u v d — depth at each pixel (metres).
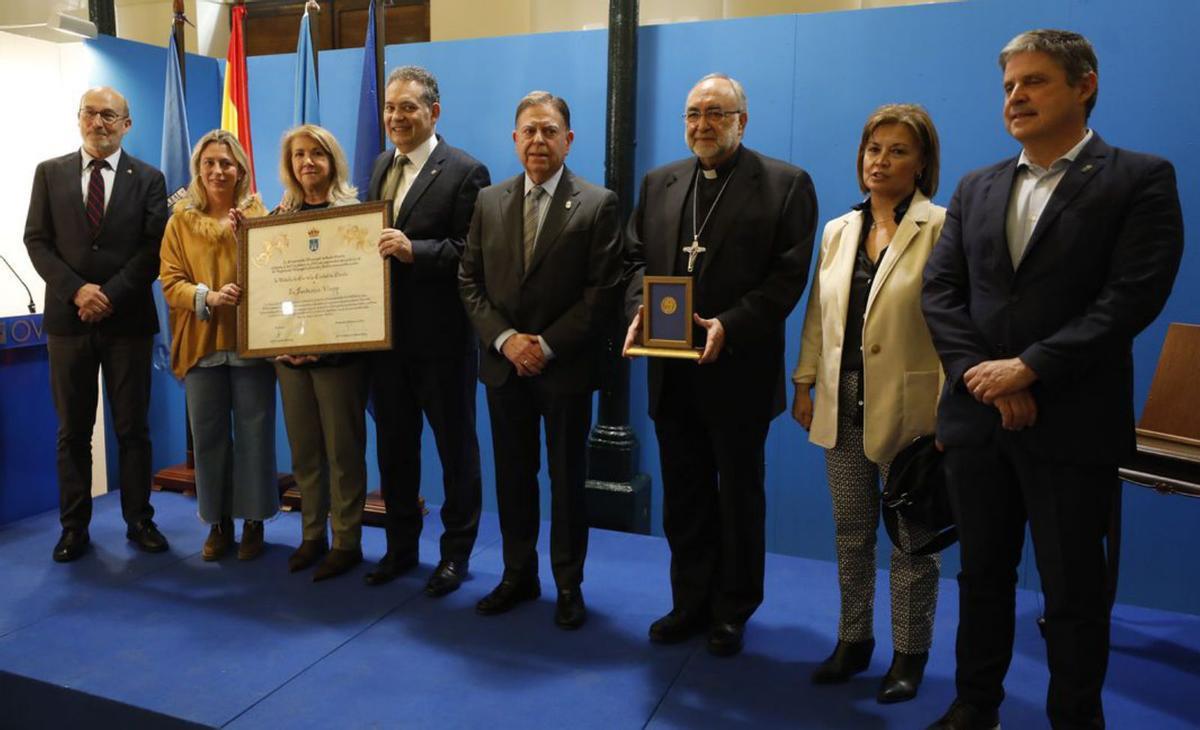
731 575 2.38
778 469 3.31
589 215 2.48
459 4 4.48
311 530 3.05
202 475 3.05
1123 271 1.66
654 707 2.15
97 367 3.14
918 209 2.07
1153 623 2.67
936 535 2.10
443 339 2.74
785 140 3.18
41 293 3.85
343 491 2.95
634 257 2.46
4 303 3.71
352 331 2.75
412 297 2.74
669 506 2.47
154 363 3.87
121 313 3.08
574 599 2.59
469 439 2.88
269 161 3.98
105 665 2.35
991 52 2.89
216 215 2.99
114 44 3.78
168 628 2.57
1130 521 2.87
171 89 3.63
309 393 2.95
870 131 2.10
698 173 2.35
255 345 2.87
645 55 3.32
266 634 2.54
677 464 2.43
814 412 2.25
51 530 3.41
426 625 2.60
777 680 2.28
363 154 3.41
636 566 3.05
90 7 3.83
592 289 2.46
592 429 3.49
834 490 2.25
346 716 2.11
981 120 2.92
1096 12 2.76
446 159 2.76
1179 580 2.82
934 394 2.07
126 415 3.16
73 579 2.94
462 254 2.70
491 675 2.30
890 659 2.40
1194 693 2.24
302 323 2.81
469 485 2.88
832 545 3.26
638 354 2.22
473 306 2.58
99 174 3.05
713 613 2.47
